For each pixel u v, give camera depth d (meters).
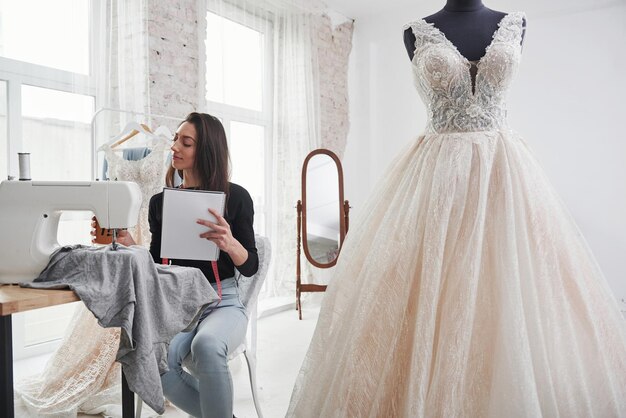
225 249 1.62
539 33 4.21
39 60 2.77
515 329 1.26
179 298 1.47
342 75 5.29
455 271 1.41
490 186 1.53
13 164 2.70
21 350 2.78
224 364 1.56
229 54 3.95
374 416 1.33
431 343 1.30
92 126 2.47
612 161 3.94
